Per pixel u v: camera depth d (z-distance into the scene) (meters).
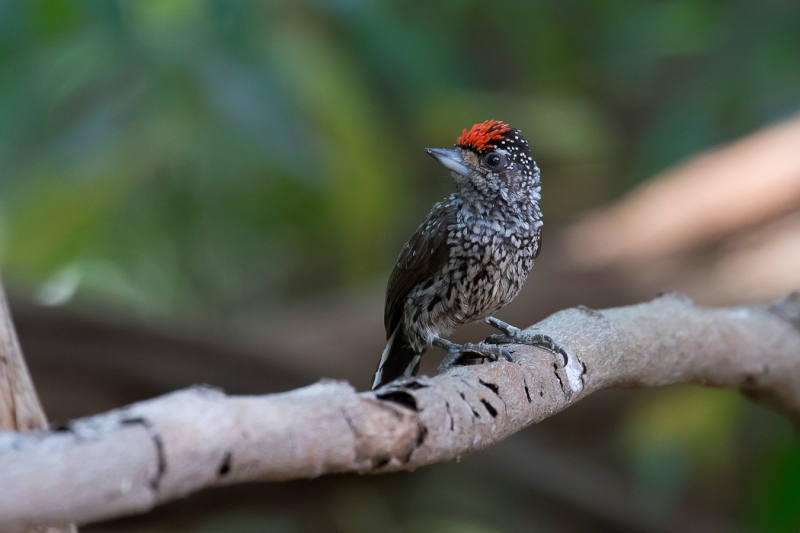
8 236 13.01
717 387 8.06
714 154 13.57
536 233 7.80
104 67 11.64
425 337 7.69
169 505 13.13
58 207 12.66
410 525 14.52
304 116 11.62
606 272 12.48
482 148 7.54
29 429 4.64
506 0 15.98
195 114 11.99
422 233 7.73
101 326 12.21
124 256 14.96
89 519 3.04
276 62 11.52
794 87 12.73
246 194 14.33
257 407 3.46
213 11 11.01
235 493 13.42
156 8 11.59
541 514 13.49
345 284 15.13
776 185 12.14
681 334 7.10
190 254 15.02
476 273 7.59
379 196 13.58
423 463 4.06
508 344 5.89
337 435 3.63
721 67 13.26
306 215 14.77
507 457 13.12
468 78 15.80
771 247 12.10
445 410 4.16
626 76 17.25
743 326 7.87
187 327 12.55
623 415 13.13
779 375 8.20
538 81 17.28
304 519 14.18
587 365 5.98
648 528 13.23
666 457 12.92
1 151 11.92
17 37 10.85
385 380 8.04
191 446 3.21
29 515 2.89
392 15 13.22
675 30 15.04
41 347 12.05
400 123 14.86
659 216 12.72
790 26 12.96
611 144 18.23
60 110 11.80
